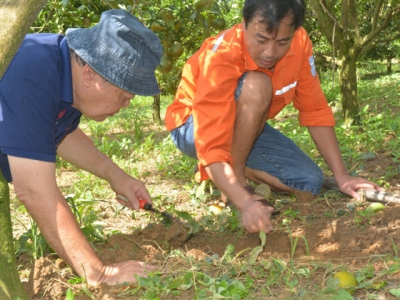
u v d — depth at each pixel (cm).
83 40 219
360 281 231
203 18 423
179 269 249
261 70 316
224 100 301
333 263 259
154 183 454
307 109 364
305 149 493
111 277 238
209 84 302
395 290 212
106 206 383
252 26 279
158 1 439
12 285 209
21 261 279
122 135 821
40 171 219
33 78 215
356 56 620
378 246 270
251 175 387
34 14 186
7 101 212
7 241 210
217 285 227
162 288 228
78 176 509
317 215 329
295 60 329
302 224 313
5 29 183
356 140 503
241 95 315
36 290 238
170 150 580
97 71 217
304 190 366
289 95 344
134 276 235
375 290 229
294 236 296
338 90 1085
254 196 321
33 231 268
